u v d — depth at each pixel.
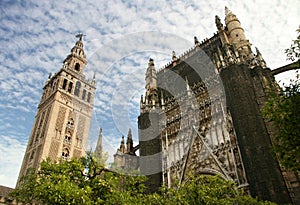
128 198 18.11
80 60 93.25
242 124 26.34
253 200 19.34
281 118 13.89
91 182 17.55
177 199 19.81
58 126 68.94
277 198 20.86
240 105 27.61
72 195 14.89
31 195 18.61
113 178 18.33
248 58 33.72
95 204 16.14
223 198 19.73
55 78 84.56
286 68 32.41
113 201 17.14
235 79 29.69
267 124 25.88
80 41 100.12
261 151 23.64
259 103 27.62
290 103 13.61
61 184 15.66
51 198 14.91
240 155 26.44
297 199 21.06
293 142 13.20
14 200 28.16
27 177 19.66
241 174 25.64
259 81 29.59
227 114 30.69
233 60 32.66
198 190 19.88
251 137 25.00
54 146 64.38
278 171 22.25
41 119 75.00
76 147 69.19
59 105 73.62
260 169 22.91
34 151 65.94
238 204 20.55
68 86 79.94
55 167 18.61
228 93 29.69
